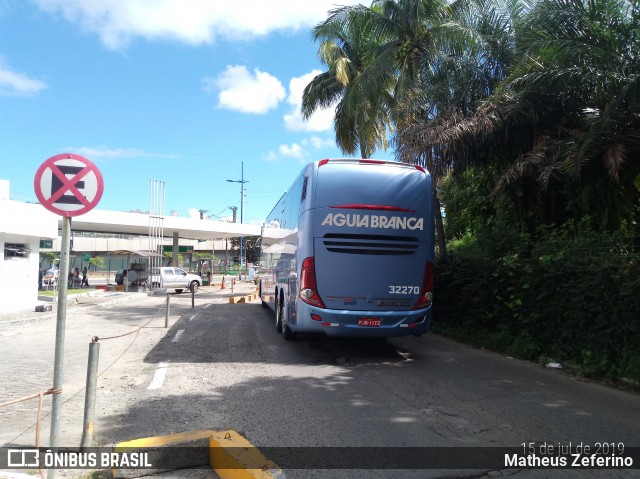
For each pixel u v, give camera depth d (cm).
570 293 815
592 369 753
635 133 892
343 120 2089
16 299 1647
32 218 1623
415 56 1489
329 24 1689
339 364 851
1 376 784
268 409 588
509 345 956
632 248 837
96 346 460
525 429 525
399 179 895
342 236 869
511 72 1045
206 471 427
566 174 1001
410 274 880
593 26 857
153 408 594
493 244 1094
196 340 1112
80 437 503
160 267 3231
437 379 745
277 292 1247
